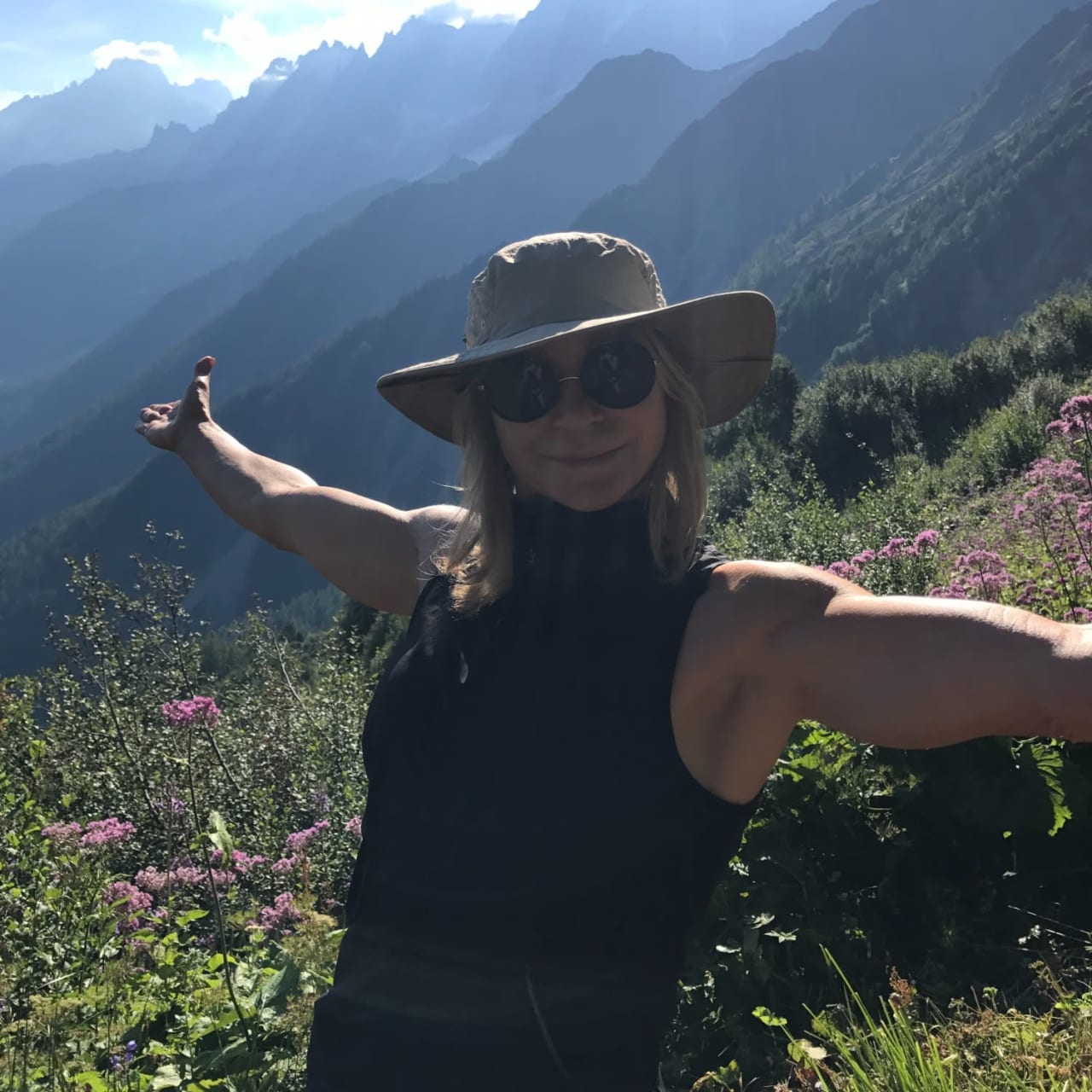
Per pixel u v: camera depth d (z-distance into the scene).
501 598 1.65
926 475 17.61
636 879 1.46
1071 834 3.43
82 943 4.73
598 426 1.61
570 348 1.66
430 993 1.54
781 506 13.77
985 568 5.61
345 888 6.15
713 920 3.44
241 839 7.24
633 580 1.55
